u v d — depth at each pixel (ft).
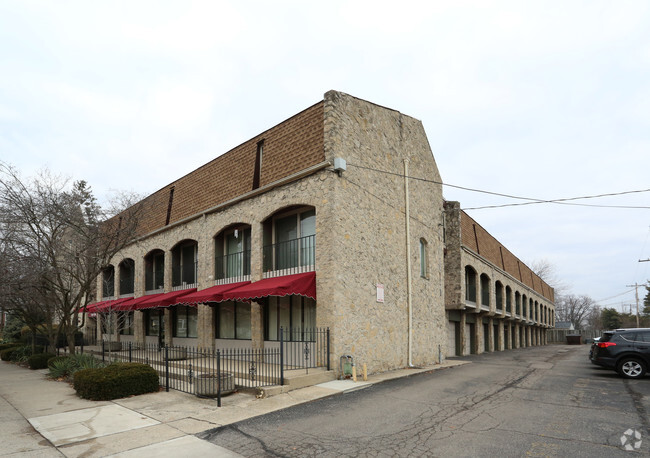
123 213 58.95
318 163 40.29
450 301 71.05
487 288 90.99
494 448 19.56
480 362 57.26
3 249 47.39
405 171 51.01
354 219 41.09
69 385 41.11
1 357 74.13
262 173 47.16
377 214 44.91
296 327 42.86
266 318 46.24
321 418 25.44
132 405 30.19
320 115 41.45
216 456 19.60
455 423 23.81
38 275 49.21
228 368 40.40
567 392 31.91
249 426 24.12
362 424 24.04
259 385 33.24
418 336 50.62
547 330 186.39
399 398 30.55
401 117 52.42
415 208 53.47
